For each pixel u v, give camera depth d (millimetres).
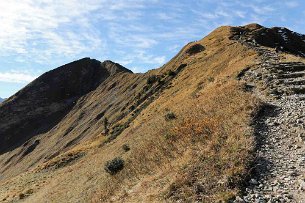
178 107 44062
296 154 18250
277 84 31797
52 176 69375
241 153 18562
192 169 19125
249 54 51500
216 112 27625
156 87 98125
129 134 58156
